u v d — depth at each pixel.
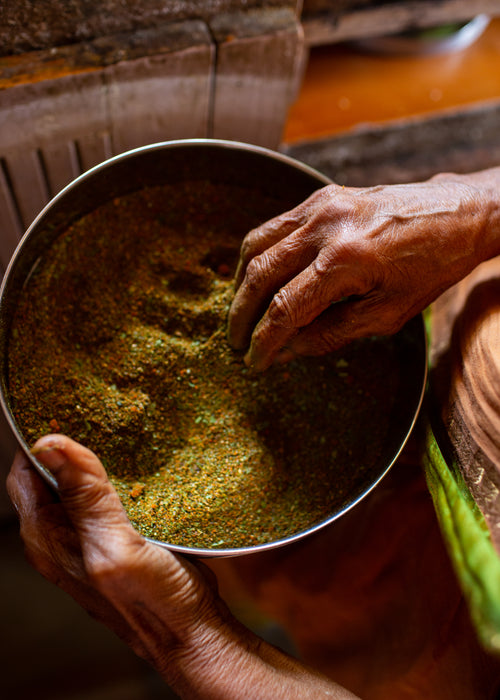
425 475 0.47
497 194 0.48
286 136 0.79
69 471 0.41
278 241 0.47
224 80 0.56
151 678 0.77
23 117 0.51
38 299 0.48
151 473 0.48
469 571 0.41
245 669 0.44
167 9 0.53
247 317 0.48
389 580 0.58
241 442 0.50
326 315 0.47
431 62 0.90
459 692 0.50
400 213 0.45
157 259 0.52
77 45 0.52
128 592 0.42
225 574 0.66
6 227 0.57
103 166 0.47
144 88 0.54
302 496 0.48
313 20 0.68
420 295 0.46
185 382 0.49
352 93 0.85
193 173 0.52
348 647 0.60
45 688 0.76
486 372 0.45
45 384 0.47
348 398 0.51
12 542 0.85
